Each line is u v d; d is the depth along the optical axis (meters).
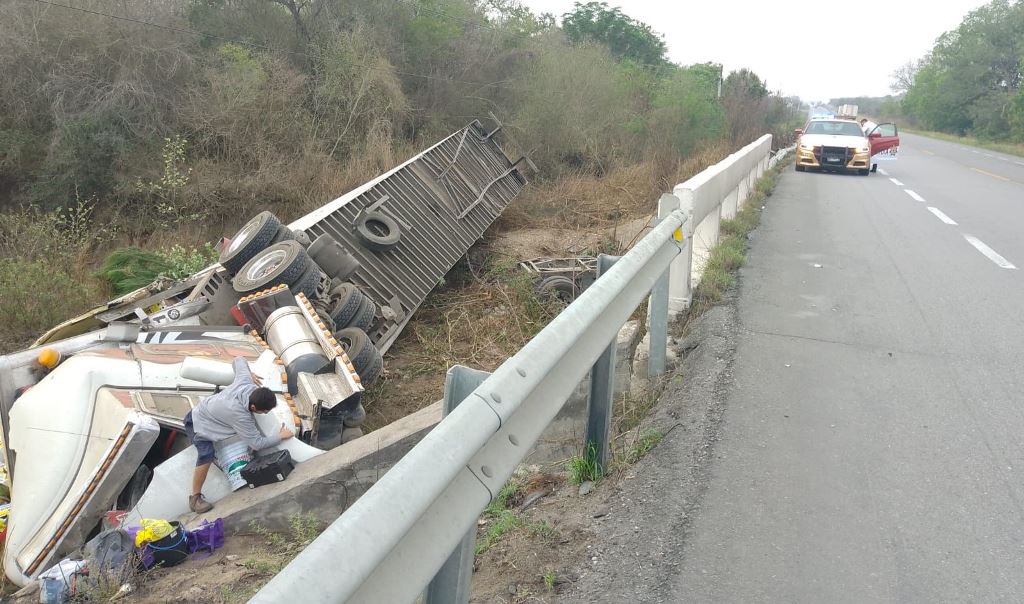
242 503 5.61
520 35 27.28
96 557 5.13
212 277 9.38
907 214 13.73
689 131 26.12
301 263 8.54
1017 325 6.64
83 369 6.21
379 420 8.87
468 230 13.98
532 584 3.14
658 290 5.48
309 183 20.09
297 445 6.12
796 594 2.94
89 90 19.39
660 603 2.91
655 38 43.84
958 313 7.02
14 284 12.79
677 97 26.58
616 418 4.99
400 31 24.75
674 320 6.79
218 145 20.27
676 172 19.64
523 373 2.55
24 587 5.22
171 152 18.69
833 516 3.51
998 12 75.25
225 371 6.50
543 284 12.23
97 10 19.52
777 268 8.90
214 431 5.72
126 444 5.60
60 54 19.30
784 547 3.26
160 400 6.19
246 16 22.77
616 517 3.61
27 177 19.12
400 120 23.14
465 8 27.00
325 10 23.33
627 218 16.88
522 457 2.52
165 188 18.70
